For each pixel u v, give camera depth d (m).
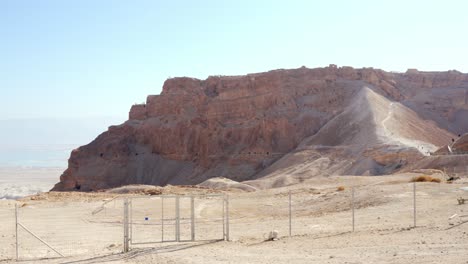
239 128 185.62
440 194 48.12
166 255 26.80
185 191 82.25
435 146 148.50
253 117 188.75
